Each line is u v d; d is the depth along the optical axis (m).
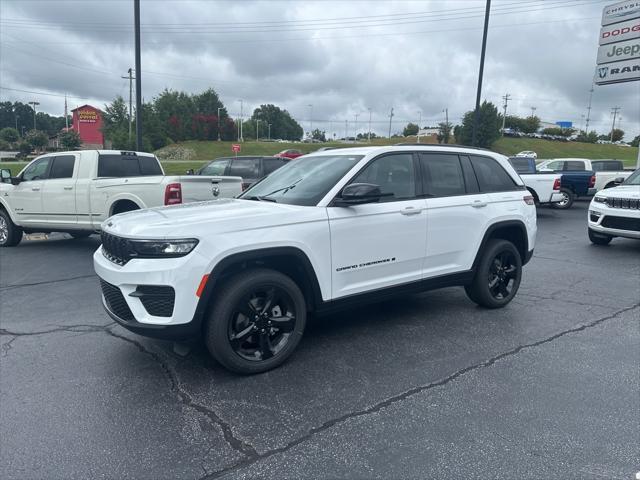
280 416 3.18
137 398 3.42
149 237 3.42
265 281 3.72
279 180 4.78
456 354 4.22
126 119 72.06
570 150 82.25
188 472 2.61
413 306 5.65
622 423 3.10
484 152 5.54
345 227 4.11
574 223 14.24
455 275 5.05
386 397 3.44
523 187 5.81
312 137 141.62
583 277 7.25
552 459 2.72
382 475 2.58
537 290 6.46
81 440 2.90
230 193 8.97
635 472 2.61
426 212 4.68
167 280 3.36
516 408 3.29
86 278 7.14
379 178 4.48
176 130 87.19
